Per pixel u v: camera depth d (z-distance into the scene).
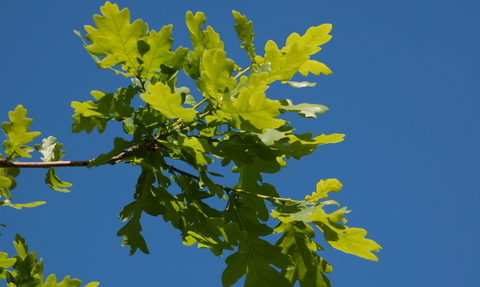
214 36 3.16
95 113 3.08
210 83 2.68
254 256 3.32
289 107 3.13
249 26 3.54
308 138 3.16
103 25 2.85
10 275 2.90
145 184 3.41
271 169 3.56
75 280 3.02
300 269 3.45
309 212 3.10
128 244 3.37
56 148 3.83
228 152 3.11
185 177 3.39
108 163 3.23
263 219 3.57
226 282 3.27
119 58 2.99
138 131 3.14
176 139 3.05
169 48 2.98
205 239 3.38
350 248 3.15
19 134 3.14
